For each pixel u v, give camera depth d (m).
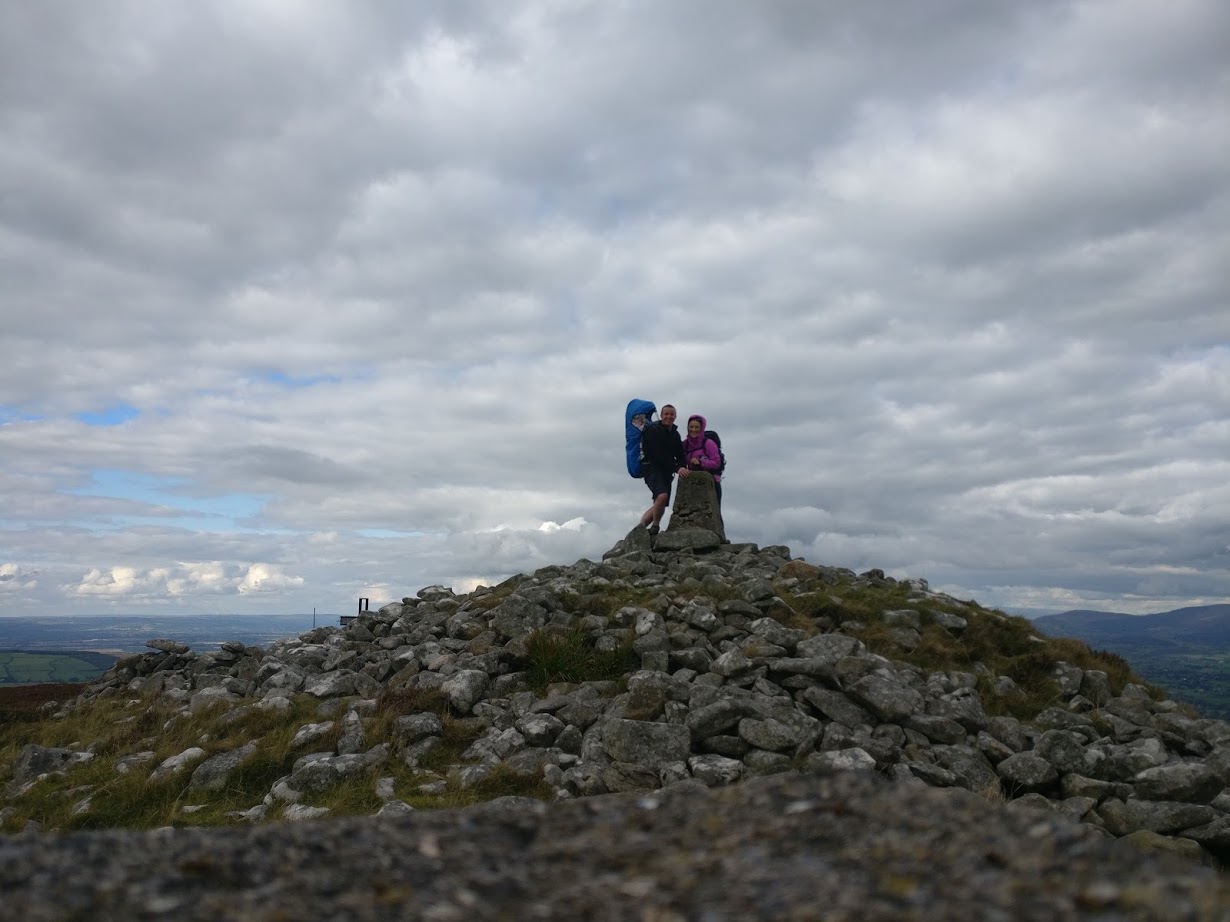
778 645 15.21
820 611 18.09
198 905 3.67
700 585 19.05
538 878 4.03
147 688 20.16
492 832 4.61
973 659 17.48
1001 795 11.62
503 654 15.64
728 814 4.66
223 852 4.17
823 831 4.34
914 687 14.36
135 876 3.91
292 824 4.70
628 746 11.74
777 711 12.55
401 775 12.08
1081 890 3.52
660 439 24.05
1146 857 3.95
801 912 3.51
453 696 14.01
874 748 11.95
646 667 14.89
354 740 12.88
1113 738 14.55
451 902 3.76
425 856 4.29
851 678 13.93
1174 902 3.34
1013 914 3.38
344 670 16.84
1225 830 10.52
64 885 3.77
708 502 23.91
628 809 4.86
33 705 20.70
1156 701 17.56
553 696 14.08
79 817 11.72
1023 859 3.87
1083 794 11.66
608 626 16.81
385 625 20.78
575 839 4.49
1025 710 15.64
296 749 12.96
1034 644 18.41
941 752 12.41
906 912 3.46
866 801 4.66
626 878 3.98
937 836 4.17
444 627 18.55
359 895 3.82
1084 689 17.03
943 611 18.89
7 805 12.73
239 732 13.97
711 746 12.08
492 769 11.92
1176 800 11.22
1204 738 14.91
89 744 15.27
